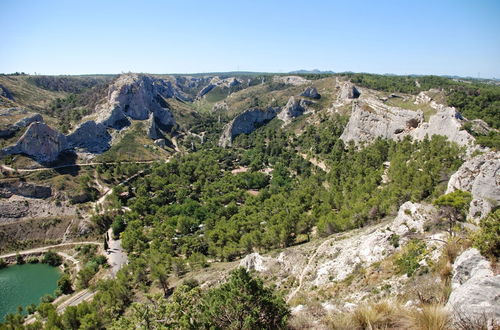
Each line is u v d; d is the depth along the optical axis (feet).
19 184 414.62
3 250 358.84
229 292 60.95
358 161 427.33
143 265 266.77
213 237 312.71
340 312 59.67
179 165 567.59
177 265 252.42
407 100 627.46
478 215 118.42
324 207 310.86
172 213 412.16
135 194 474.49
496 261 53.72
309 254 190.08
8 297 285.23
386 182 326.85
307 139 631.56
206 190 474.49
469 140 311.06
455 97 524.52
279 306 61.57
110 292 221.05
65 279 288.30
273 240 268.82
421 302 57.21
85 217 409.49
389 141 444.96
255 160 602.03
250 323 56.29
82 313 198.08
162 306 69.21
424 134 394.52
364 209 244.01
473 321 42.09
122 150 591.78
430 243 116.57
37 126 473.26
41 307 226.38
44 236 381.40
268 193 438.81
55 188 433.07
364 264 136.05
